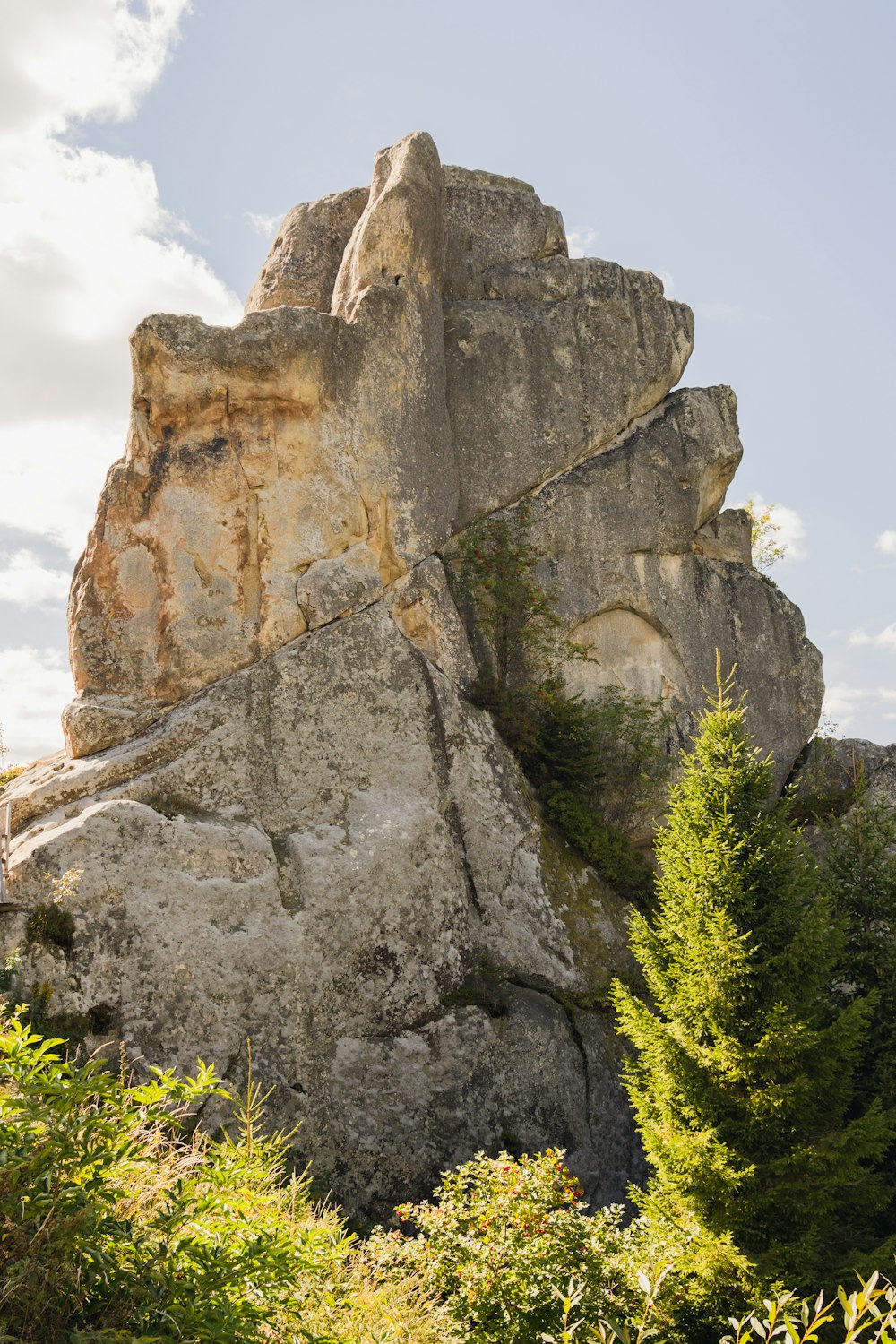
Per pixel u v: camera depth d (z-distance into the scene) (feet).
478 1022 55.57
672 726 73.46
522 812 63.62
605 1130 57.36
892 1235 45.68
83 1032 48.49
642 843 70.64
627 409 77.56
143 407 60.90
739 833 49.70
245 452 61.11
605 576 73.41
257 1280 24.18
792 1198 43.73
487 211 78.64
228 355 60.49
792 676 79.82
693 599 77.10
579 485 73.87
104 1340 20.07
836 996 56.59
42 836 51.85
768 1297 40.88
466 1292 37.70
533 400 73.82
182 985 50.65
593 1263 39.40
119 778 55.06
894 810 66.23
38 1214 21.22
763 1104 44.73
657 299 81.20
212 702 57.47
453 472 68.44
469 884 59.88
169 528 59.77
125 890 51.29
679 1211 44.57
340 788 58.29
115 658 58.70
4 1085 23.22
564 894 63.46
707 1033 47.39
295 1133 50.26
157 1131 29.04
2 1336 20.11
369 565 63.16
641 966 63.67
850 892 56.59
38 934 49.26
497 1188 42.57
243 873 53.93
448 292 76.02
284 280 75.15
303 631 60.64
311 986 53.16
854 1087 52.54
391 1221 50.49
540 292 77.10
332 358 63.26
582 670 72.02
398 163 70.74
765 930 47.73
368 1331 29.14
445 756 61.77
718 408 81.76
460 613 67.31
